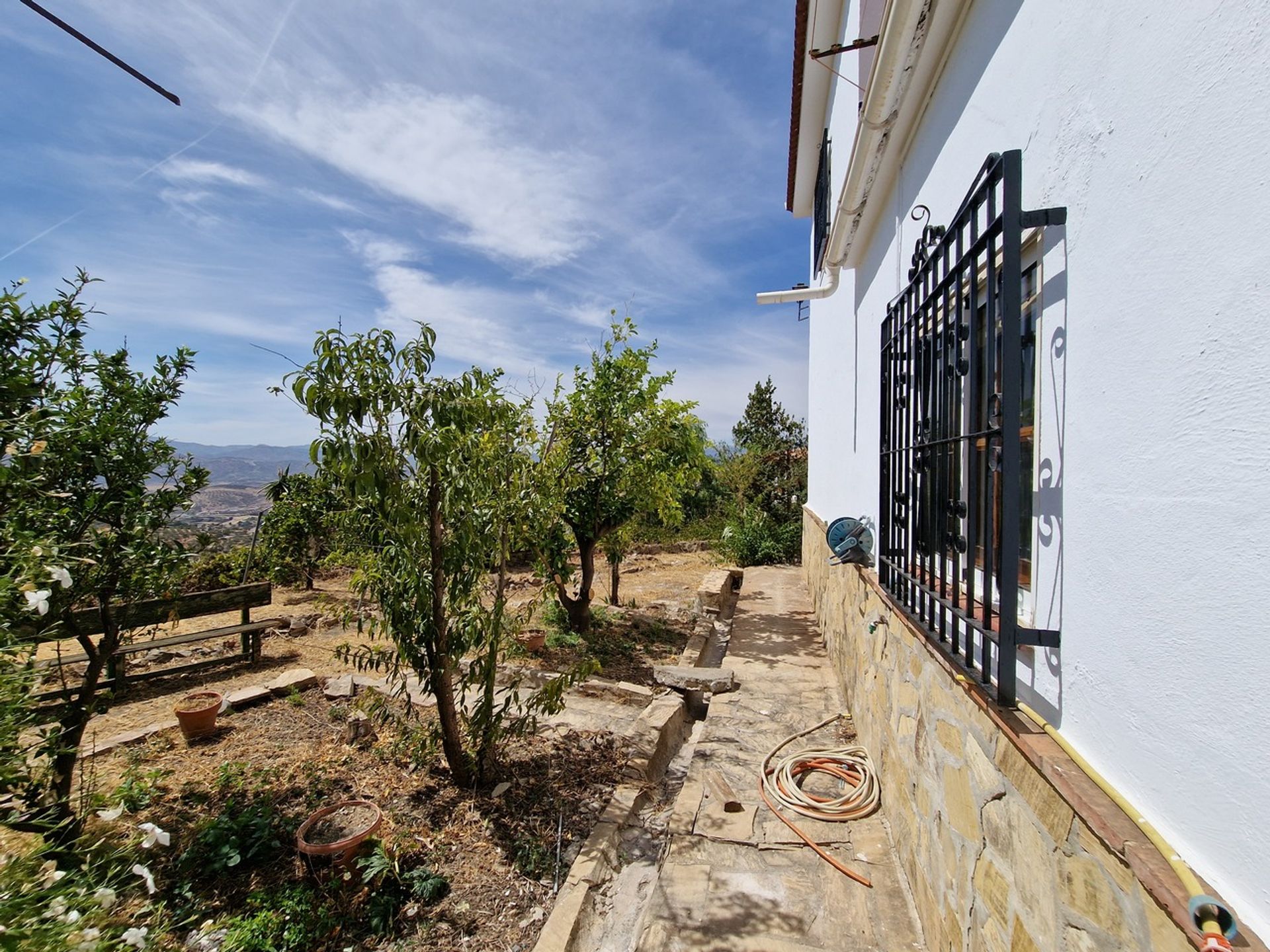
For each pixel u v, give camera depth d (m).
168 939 2.36
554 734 4.20
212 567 8.01
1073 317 1.42
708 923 2.44
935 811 2.22
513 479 3.69
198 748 4.02
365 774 3.68
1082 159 1.37
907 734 2.70
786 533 13.20
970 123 2.14
